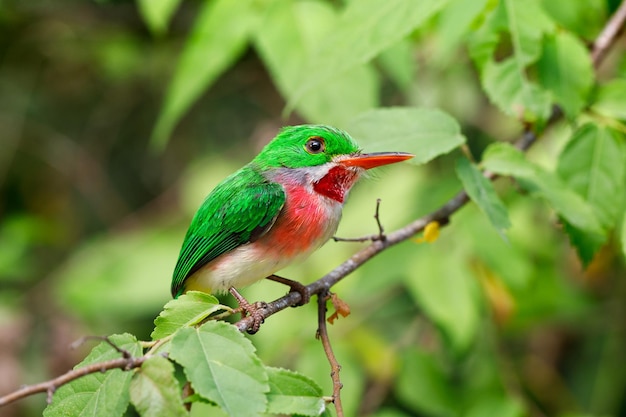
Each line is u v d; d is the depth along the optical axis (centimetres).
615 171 739
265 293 1005
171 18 1447
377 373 1012
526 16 754
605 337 1224
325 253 1050
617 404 1197
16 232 1450
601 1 846
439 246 976
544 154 1041
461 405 1004
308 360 926
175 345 488
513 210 1040
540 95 740
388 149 705
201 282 775
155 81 1498
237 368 482
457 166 680
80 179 1538
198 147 1492
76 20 1487
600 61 815
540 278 1117
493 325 1080
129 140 1545
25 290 1451
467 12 732
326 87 852
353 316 1051
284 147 778
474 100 1271
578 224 705
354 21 706
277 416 784
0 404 443
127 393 481
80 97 1546
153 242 1254
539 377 1224
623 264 1177
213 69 883
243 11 884
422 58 1146
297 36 857
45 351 1296
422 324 1120
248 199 745
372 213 1069
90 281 1220
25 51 1505
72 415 492
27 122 1523
